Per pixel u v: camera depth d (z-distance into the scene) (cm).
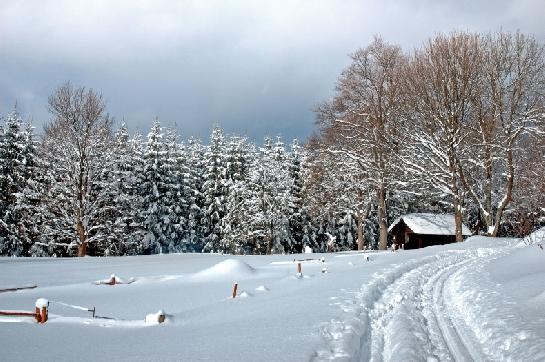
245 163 6241
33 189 4350
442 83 3641
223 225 5631
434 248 3088
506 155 3753
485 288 1321
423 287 1502
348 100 4147
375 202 4728
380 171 4047
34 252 4325
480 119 3728
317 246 6066
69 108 3797
